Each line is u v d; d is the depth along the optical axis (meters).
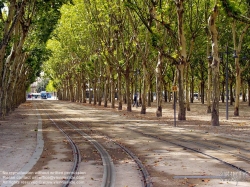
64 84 103.56
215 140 16.70
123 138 17.58
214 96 23.73
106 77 55.34
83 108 53.28
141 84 63.44
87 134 19.34
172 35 27.41
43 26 29.16
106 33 42.12
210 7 33.06
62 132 20.33
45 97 146.38
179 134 19.23
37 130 21.31
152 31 27.25
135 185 8.41
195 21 35.69
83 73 72.50
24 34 26.86
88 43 49.91
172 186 8.35
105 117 33.38
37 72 79.38
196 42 39.44
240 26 32.34
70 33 49.56
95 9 38.53
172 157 12.27
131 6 26.83
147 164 11.05
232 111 42.38
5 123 26.34
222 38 39.09
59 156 12.38
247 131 20.31
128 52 40.47
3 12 28.33
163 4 28.83
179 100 28.48
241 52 40.38
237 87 33.66
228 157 12.20
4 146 14.66
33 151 13.34
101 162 11.30
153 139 17.20
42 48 36.44
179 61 27.67
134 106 57.44
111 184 8.50
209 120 28.75
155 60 46.62
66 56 66.19
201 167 10.57
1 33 25.95
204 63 62.09
